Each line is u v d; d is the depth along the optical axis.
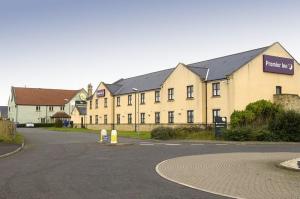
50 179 12.32
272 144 30.88
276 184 11.37
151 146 28.19
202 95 44.66
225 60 47.72
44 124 86.81
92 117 71.00
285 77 45.28
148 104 54.62
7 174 13.47
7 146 26.31
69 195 9.67
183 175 13.28
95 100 69.88
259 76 43.00
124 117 60.72
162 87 51.44
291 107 41.62
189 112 46.53
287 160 17.47
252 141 33.59
